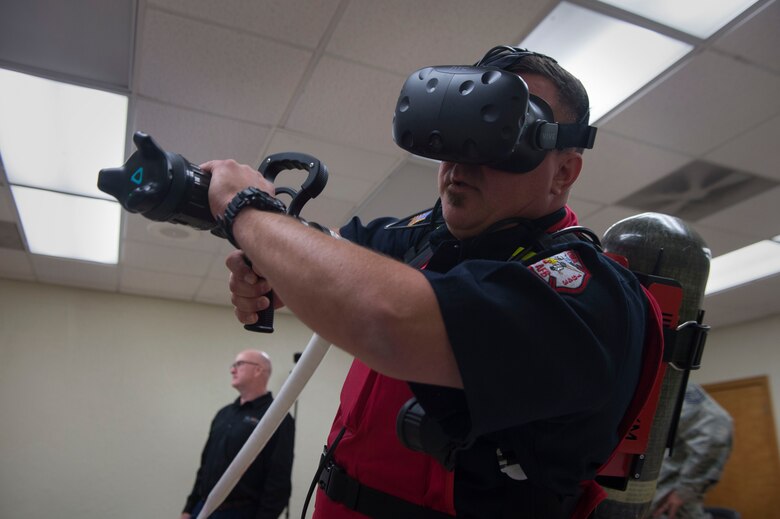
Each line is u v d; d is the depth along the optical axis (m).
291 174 3.36
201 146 3.11
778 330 5.37
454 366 0.46
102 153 3.23
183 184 0.59
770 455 5.15
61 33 2.34
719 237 3.97
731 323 5.73
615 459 0.74
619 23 2.21
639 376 0.60
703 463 2.94
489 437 0.58
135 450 5.06
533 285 0.48
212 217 0.61
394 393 0.65
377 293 0.45
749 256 4.25
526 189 0.65
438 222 0.80
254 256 0.52
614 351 0.52
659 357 0.60
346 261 0.47
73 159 3.29
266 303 0.71
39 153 3.24
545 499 0.61
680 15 2.16
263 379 3.46
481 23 2.22
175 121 2.91
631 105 2.65
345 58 2.44
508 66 0.68
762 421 5.29
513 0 2.11
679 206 3.57
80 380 5.10
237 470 0.64
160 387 5.30
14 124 2.98
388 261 0.48
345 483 0.64
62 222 4.09
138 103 2.77
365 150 3.11
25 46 2.42
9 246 4.47
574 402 0.49
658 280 0.77
